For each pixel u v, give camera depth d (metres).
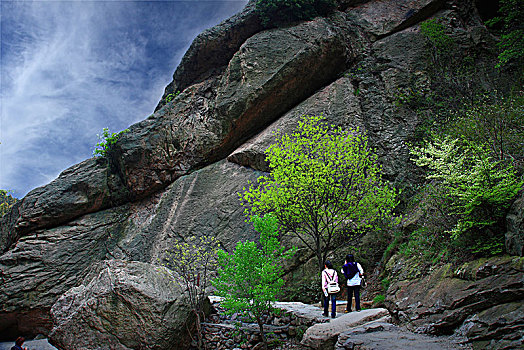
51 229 16.22
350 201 9.63
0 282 14.05
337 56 16.88
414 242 8.53
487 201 5.89
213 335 8.33
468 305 5.18
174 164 16.83
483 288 5.16
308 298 10.42
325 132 10.44
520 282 4.77
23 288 13.84
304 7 18.16
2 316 13.55
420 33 16.20
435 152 7.09
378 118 14.26
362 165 10.06
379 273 9.93
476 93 12.73
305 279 10.83
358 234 11.12
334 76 17.20
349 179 9.78
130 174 16.88
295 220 9.98
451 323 5.22
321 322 7.37
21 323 13.77
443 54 15.12
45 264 14.64
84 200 16.78
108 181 17.30
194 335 8.41
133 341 7.47
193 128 17.20
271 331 8.09
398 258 9.19
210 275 10.99
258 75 16.45
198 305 8.52
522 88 12.09
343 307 9.16
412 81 14.67
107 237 15.74
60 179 17.81
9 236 16.62
